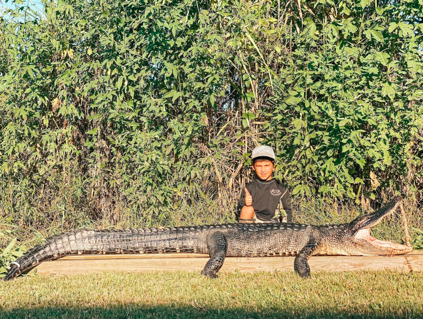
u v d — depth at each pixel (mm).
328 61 6363
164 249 5738
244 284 4742
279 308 3951
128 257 5590
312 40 6730
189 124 7043
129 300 4250
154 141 7246
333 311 3820
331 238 5703
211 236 5684
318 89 6727
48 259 5527
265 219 6641
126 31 7336
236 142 7707
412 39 6195
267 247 5699
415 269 5246
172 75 7309
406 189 7281
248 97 7320
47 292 4547
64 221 7598
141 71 7004
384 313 3736
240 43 6863
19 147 7480
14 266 5219
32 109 7543
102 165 7590
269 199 6629
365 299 4137
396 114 6316
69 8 6988
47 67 7551
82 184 7703
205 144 7629
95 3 7023
